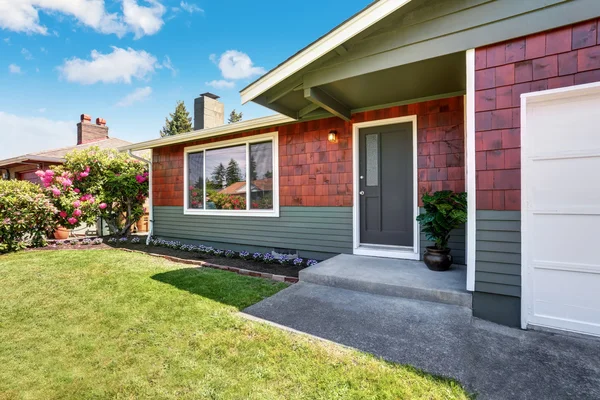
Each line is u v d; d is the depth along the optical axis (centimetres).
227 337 234
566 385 171
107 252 599
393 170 430
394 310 268
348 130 455
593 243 224
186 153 685
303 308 281
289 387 175
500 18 245
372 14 279
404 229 424
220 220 621
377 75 317
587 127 226
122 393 175
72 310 295
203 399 168
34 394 175
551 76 229
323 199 481
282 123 511
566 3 224
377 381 177
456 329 232
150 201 762
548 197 236
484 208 255
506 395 164
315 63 329
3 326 262
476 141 257
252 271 440
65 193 723
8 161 983
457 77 326
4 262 496
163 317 275
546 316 237
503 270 249
